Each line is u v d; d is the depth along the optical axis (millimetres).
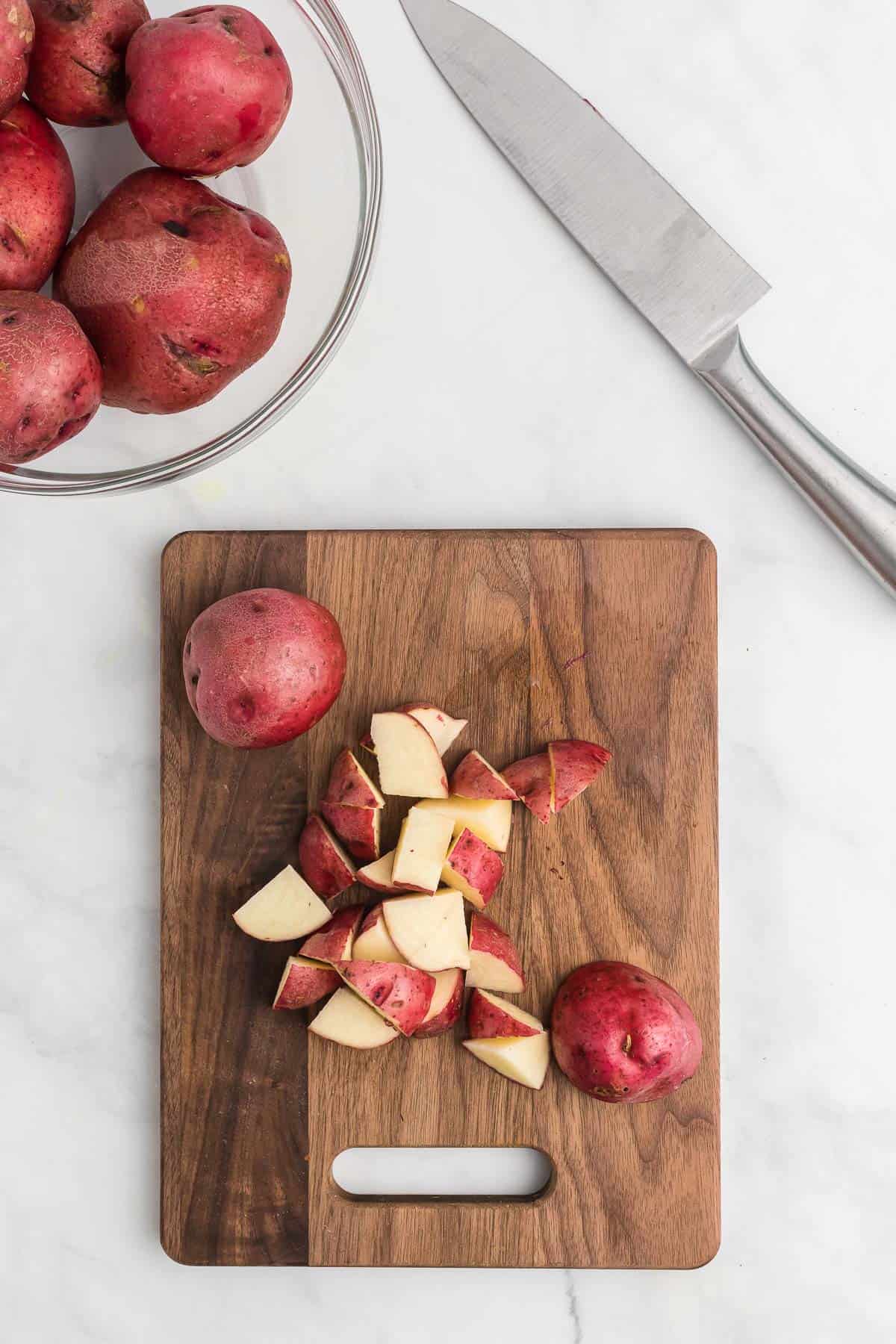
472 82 971
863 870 1000
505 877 957
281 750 958
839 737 1000
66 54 702
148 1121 999
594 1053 887
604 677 958
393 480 995
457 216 986
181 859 955
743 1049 1004
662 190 963
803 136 996
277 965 952
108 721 1002
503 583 958
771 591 998
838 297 999
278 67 720
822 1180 1000
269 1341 996
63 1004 1001
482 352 991
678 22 990
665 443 993
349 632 960
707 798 954
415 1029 906
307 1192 951
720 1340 993
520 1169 977
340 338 902
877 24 996
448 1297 998
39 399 683
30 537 1001
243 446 900
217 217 739
